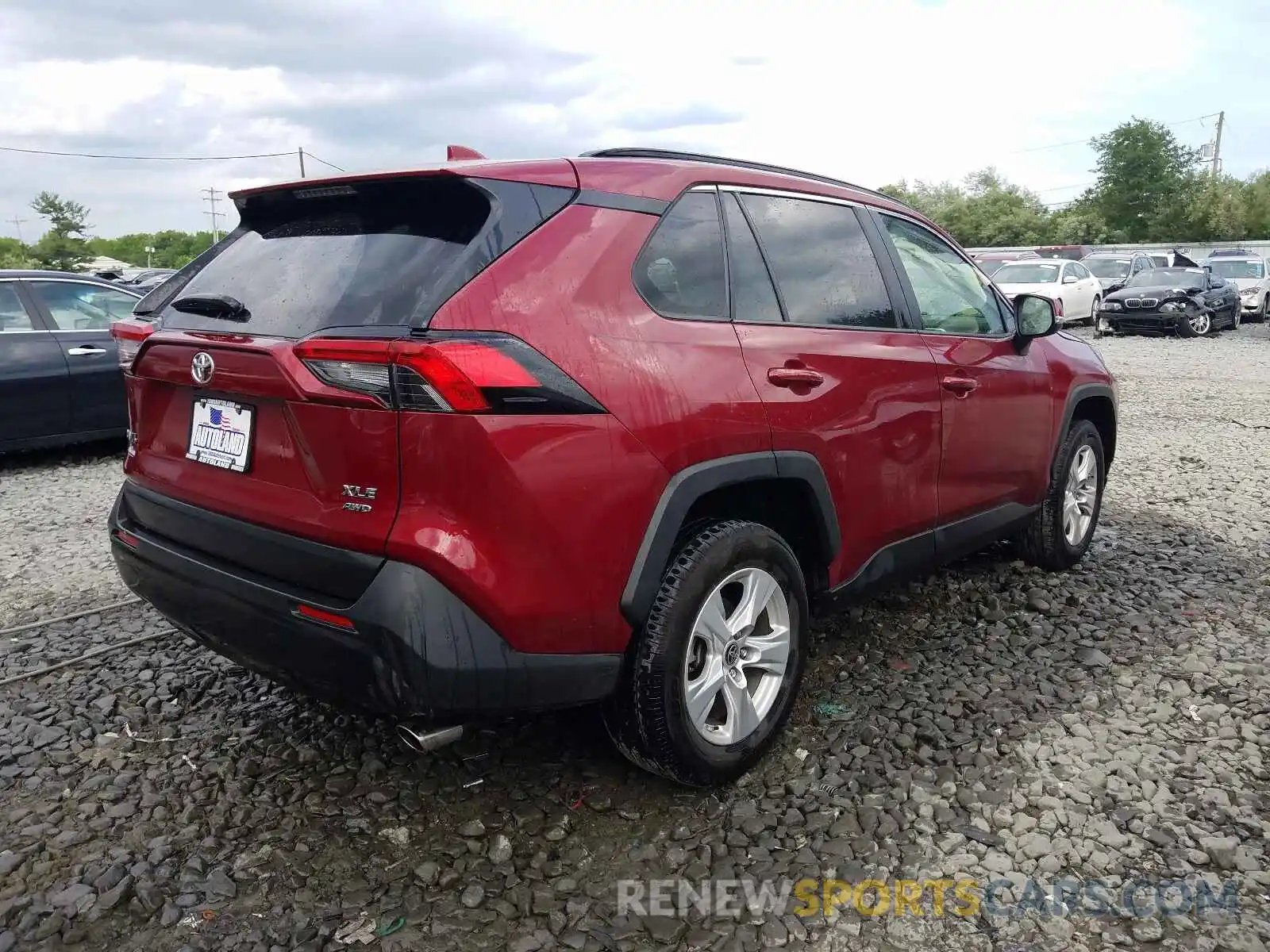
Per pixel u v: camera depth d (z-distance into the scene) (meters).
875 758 3.03
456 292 2.24
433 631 2.19
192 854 2.58
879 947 2.24
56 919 2.31
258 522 2.46
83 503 6.36
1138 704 3.39
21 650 3.92
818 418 2.97
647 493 2.48
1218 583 4.61
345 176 2.58
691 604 2.59
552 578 2.32
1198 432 8.77
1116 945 2.24
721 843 2.61
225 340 2.47
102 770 2.99
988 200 70.38
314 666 2.36
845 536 3.17
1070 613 4.21
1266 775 2.93
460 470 2.17
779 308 3.01
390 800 2.82
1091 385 4.67
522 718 3.25
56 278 7.54
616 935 2.28
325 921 2.32
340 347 2.18
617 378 2.42
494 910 2.36
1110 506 6.03
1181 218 59.41
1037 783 2.88
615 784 2.89
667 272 2.69
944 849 2.59
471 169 2.42
